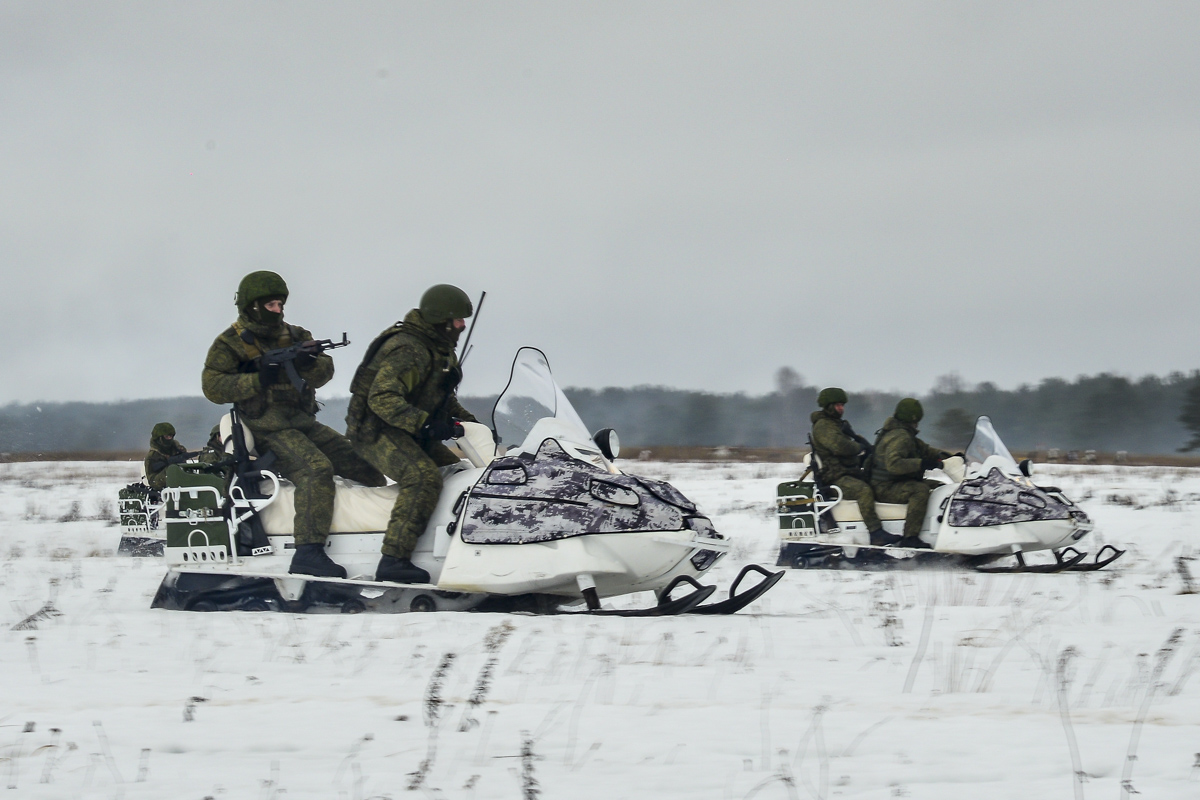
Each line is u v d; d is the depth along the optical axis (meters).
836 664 18.11
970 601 28.48
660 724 13.74
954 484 43.62
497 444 26.88
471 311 27.14
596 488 24.94
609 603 30.17
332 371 28.56
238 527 26.55
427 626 22.14
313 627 22.31
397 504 25.92
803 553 44.16
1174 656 18.64
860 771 11.59
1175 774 11.38
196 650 19.56
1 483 132.38
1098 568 39.41
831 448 44.69
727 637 21.06
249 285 27.38
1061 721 13.83
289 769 11.81
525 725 13.73
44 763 12.09
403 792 10.91
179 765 11.99
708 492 93.69
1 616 24.91
